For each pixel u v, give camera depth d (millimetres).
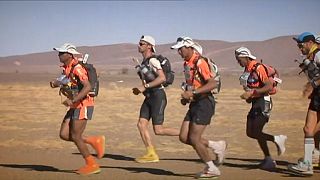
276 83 10734
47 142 14977
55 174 10273
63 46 9789
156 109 11750
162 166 11273
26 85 48031
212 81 9406
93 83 9914
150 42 11625
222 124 19469
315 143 11062
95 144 10422
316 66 9688
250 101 10867
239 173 10328
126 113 23438
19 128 18172
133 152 13398
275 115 22984
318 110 9789
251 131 10789
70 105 9695
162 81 11516
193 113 9562
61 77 9875
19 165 11367
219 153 10273
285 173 10359
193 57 9578
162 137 15984
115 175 10172
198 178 9742
